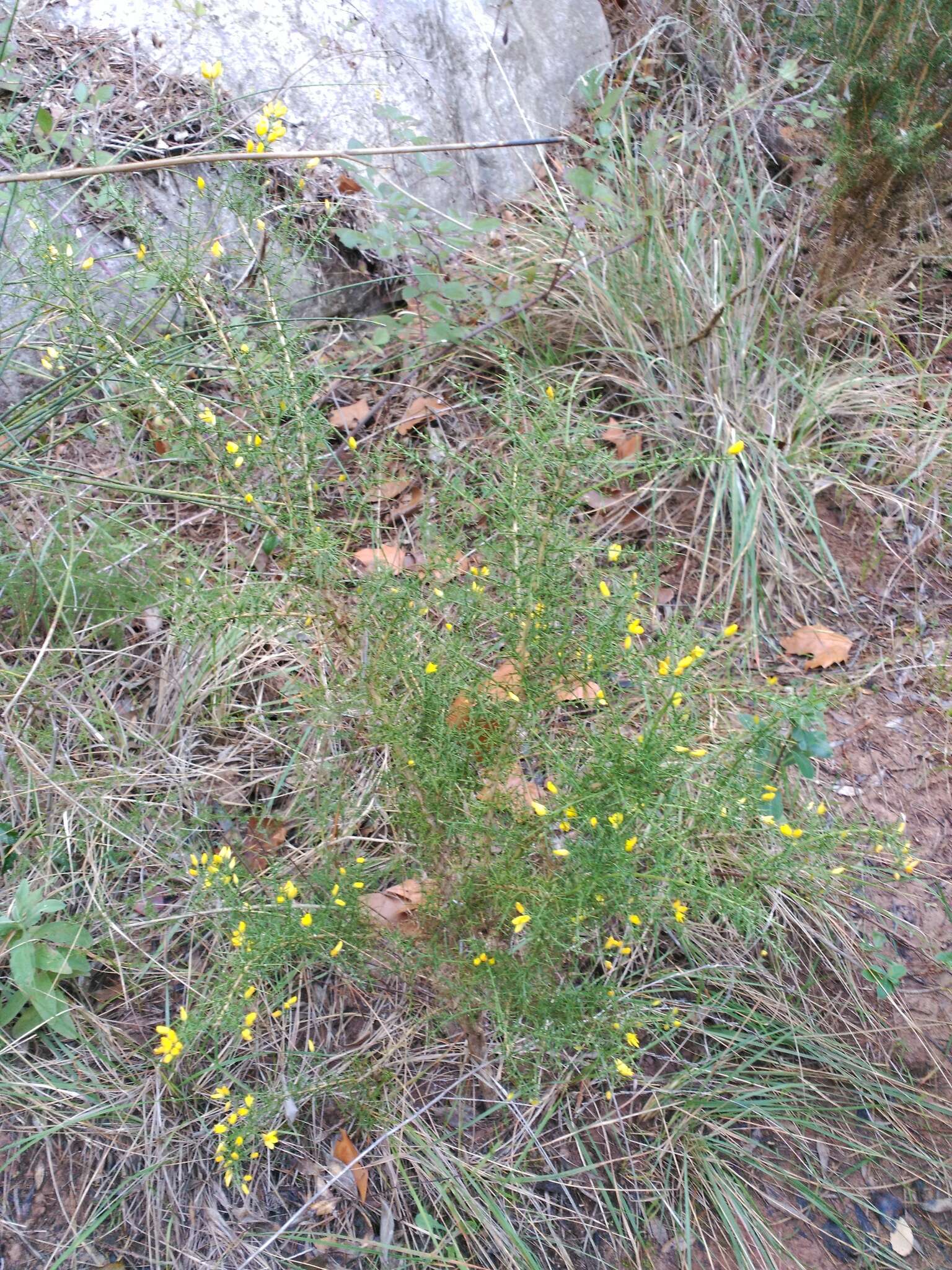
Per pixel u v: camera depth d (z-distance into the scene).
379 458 2.12
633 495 2.95
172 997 2.12
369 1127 1.95
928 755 2.58
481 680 1.82
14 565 2.52
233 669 2.48
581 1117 2.02
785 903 2.26
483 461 2.53
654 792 1.61
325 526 2.03
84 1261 1.82
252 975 1.75
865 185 3.08
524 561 1.79
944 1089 2.12
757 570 2.84
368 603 1.81
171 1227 1.85
